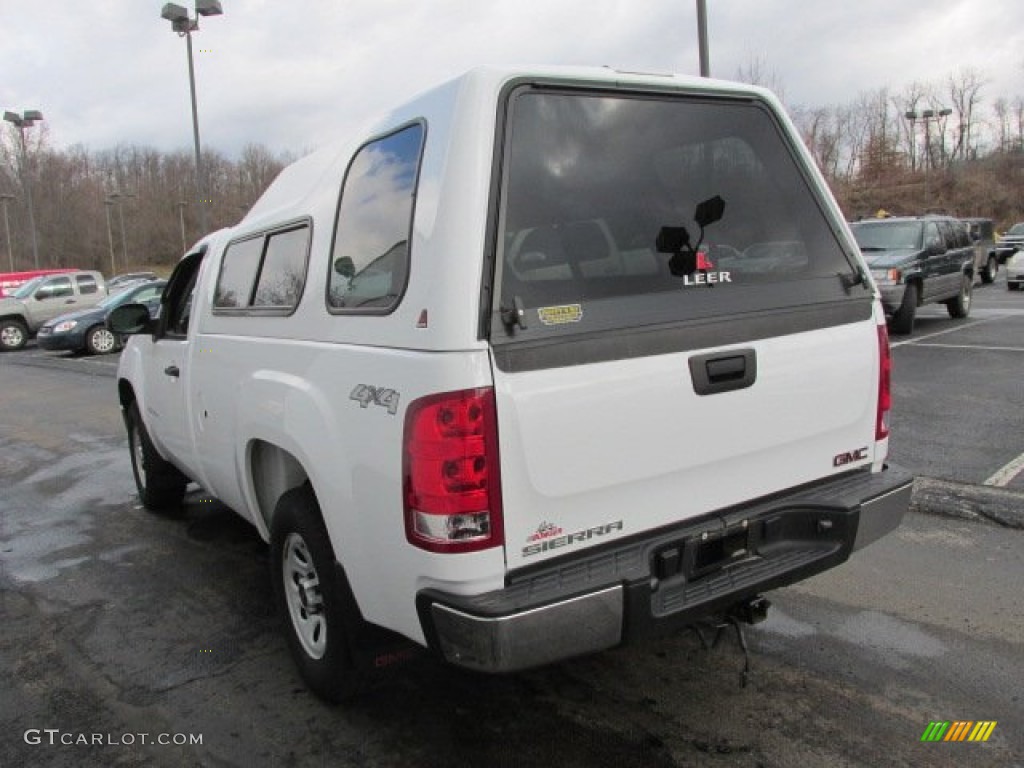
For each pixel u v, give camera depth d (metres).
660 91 2.78
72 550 5.25
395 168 2.62
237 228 3.97
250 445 3.48
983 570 4.13
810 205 3.10
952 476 5.55
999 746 2.76
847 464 3.10
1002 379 8.77
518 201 2.39
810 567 2.80
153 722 3.15
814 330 2.92
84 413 10.66
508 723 3.03
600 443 2.41
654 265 2.63
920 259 12.66
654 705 3.10
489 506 2.24
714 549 2.71
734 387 2.69
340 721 3.09
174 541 5.32
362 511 2.55
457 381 2.21
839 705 3.04
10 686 3.49
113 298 20.55
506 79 2.44
